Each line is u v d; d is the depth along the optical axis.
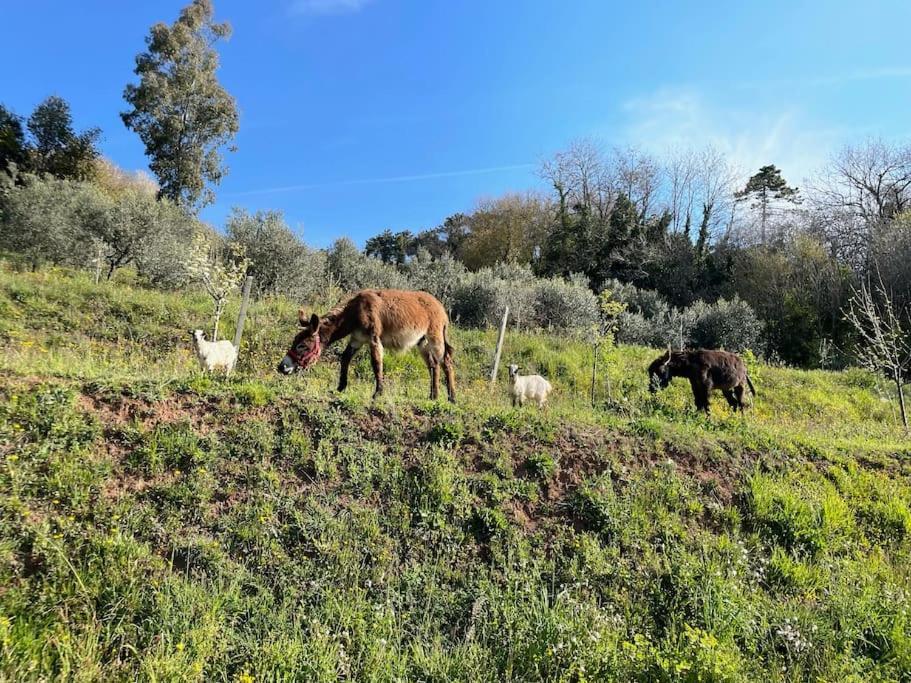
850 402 16.94
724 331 26.17
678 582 5.47
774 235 44.16
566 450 6.92
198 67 33.31
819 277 30.75
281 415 6.40
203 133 34.16
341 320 7.64
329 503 5.62
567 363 15.55
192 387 6.46
